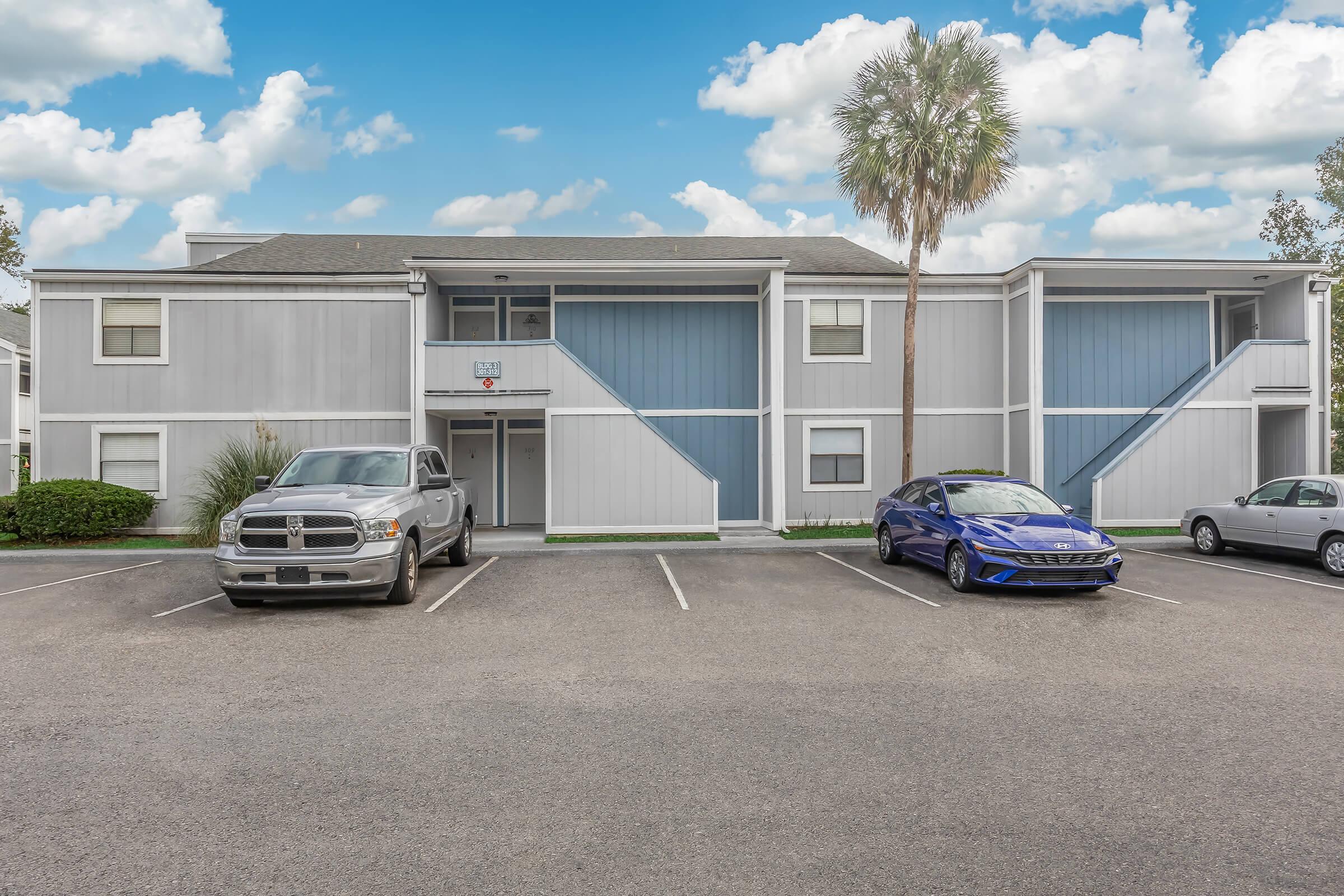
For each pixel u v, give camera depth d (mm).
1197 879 3311
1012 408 17359
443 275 16688
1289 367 16516
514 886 3252
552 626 8297
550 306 17906
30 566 12539
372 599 9703
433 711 5562
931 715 5445
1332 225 25453
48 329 16203
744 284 17922
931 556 10961
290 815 3928
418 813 3955
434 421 16844
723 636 7844
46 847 3588
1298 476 12469
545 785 4289
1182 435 16266
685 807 4016
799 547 14219
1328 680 6270
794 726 5242
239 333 16516
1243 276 16891
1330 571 11141
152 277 16188
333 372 16594
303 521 8766
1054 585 9672
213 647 7367
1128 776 4406
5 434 23469
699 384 17875
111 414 16266
